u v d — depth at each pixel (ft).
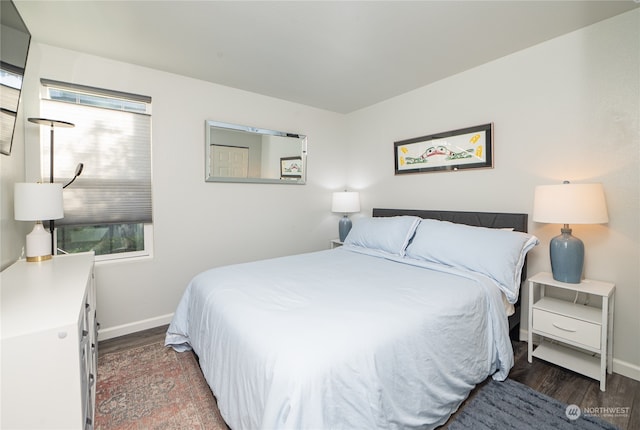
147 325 8.77
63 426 3.00
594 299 6.75
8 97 5.15
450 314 5.01
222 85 9.93
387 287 5.90
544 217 6.48
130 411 5.29
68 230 8.09
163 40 7.10
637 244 6.23
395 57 8.06
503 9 6.00
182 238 9.34
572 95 6.95
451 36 7.04
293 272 7.07
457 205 9.31
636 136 6.16
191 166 9.43
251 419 3.72
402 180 10.98
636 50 6.09
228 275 6.78
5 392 2.76
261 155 10.90
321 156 12.66
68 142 7.55
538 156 7.55
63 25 6.42
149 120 8.66
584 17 6.32
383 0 5.70
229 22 6.38
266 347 3.78
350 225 12.18
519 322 7.57
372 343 3.91
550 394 5.65
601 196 6.10
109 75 8.01
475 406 5.30
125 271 8.45
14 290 4.08
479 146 8.64
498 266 6.54
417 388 4.28
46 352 2.90
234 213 10.39
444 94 9.50
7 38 4.96
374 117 11.95
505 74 8.08
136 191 8.50
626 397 5.59
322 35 6.94
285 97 11.17
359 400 3.55
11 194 5.95
